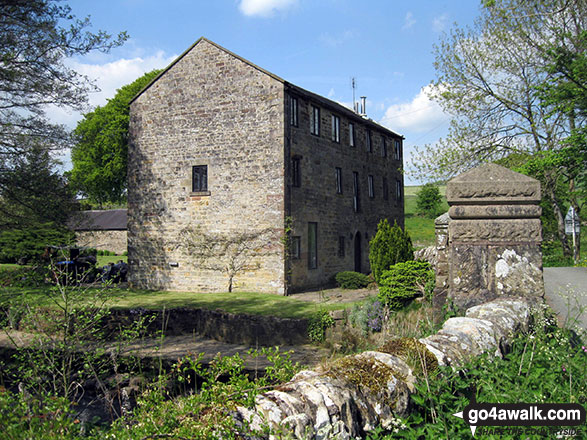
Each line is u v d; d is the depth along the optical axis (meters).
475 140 23.30
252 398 2.72
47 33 15.74
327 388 2.88
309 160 21.44
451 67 23.39
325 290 20.56
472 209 5.61
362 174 26.78
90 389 8.91
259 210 19.56
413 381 3.36
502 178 5.57
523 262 5.49
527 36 22.16
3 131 16.48
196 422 2.66
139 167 22.20
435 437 2.99
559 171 22.33
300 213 20.53
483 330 4.27
